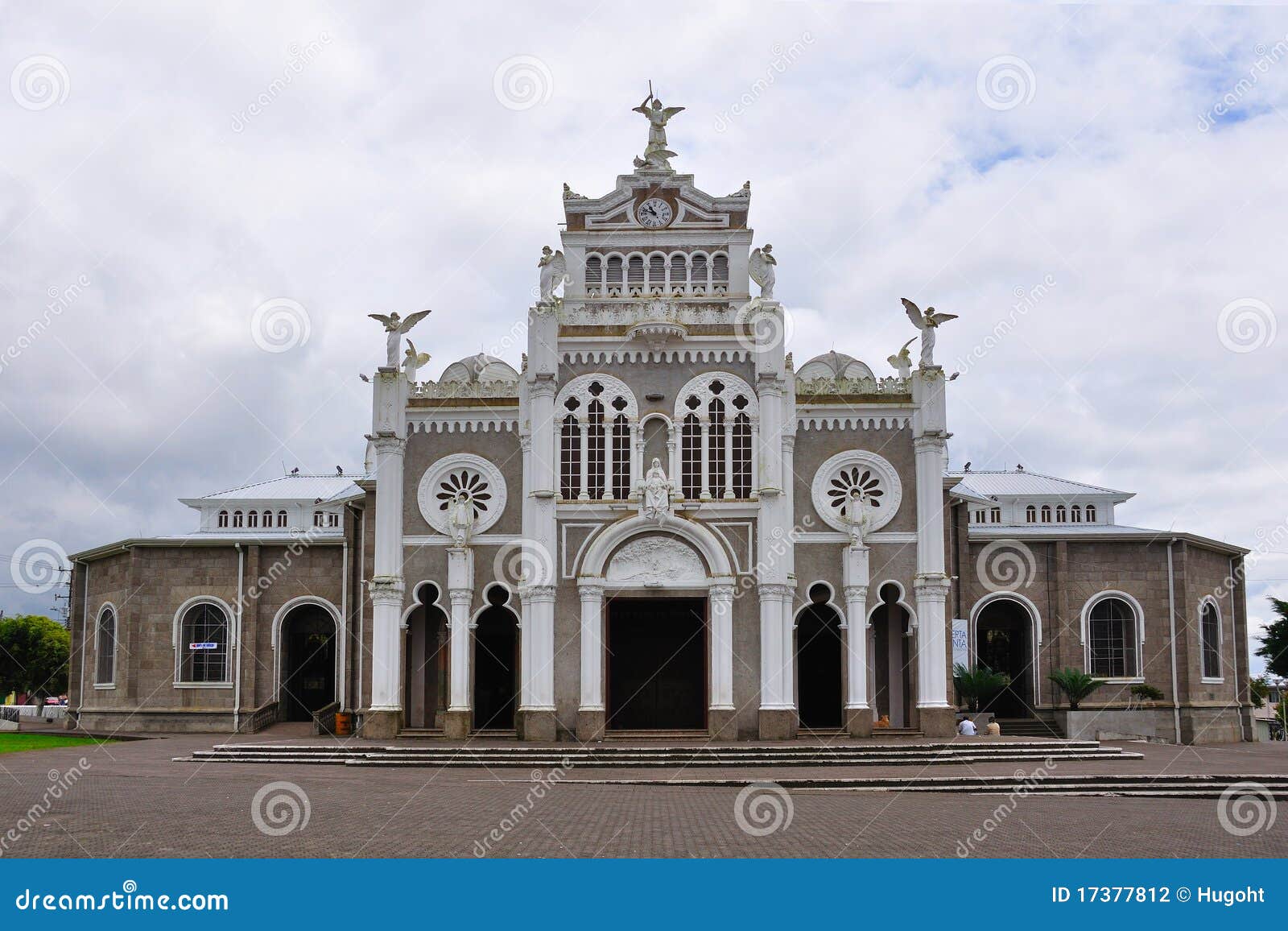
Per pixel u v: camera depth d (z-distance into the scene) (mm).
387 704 50875
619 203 55594
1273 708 87812
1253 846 23266
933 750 43062
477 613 51219
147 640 65500
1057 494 70625
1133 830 25234
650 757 42250
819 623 58406
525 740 48781
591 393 51812
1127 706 62156
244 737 57219
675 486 50875
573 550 50719
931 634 50594
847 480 52719
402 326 53312
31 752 46156
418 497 52500
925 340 52688
